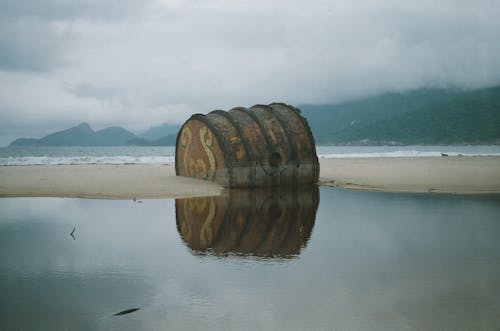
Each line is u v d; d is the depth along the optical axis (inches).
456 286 317.7
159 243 454.3
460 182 1009.5
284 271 356.8
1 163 2027.6
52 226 540.1
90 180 986.1
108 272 356.2
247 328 253.1
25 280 336.8
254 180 883.4
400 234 489.4
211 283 328.5
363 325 255.9
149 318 267.3
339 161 1989.4
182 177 992.2
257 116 952.9
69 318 266.7
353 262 380.8
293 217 596.4
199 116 934.4
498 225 535.2
